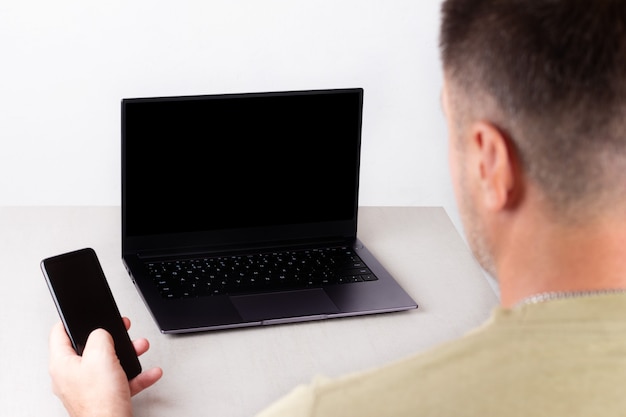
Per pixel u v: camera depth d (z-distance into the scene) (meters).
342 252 1.52
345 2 2.32
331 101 1.51
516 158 0.53
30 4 2.28
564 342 0.48
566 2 0.52
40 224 1.58
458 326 1.34
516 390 0.48
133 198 1.45
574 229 0.52
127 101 1.42
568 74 0.51
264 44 2.35
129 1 2.29
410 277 1.48
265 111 1.48
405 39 2.37
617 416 0.47
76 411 1.08
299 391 0.52
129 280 1.42
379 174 2.51
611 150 0.51
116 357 1.10
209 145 1.47
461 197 0.60
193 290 1.38
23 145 2.42
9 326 1.29
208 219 1.50
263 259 1.48
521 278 0.54
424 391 0.49
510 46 0.53
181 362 1.23
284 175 1.52
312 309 1.35
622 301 0.49
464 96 0.56
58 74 2.35
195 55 2.35
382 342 1.29
